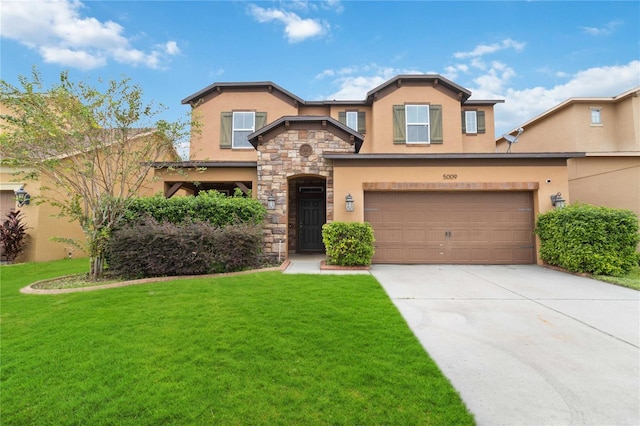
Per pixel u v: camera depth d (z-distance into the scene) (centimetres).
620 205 1185
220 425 248
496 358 360
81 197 798
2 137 714
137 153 833
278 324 447
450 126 1430
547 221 925
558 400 283
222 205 920
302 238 1284
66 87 734
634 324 463
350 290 635
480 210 1005
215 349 371
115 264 766
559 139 1573
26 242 1090
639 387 304
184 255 768
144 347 378
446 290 657
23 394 289
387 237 1005
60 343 391
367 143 1479
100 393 288
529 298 600
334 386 297
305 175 1080
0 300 589
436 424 250
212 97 1454
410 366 334
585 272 807
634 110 1423
